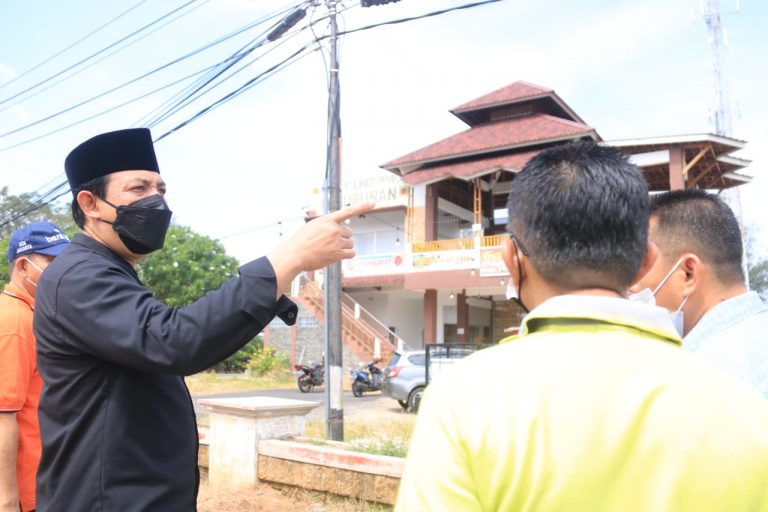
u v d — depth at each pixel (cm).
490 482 95
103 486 164
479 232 2084
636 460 93
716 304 216
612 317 108
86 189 189
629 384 99
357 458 517
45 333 171
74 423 168
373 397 1675
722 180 2188
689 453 94
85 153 186
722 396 101
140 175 192
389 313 2542
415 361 1338
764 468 96
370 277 2308
